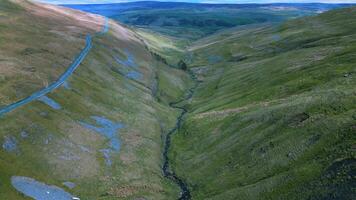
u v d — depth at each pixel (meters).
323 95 86.06
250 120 92.56
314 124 74.06
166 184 81.12
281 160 70.44
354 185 52.75
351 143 61.81
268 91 113.94
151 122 114.75
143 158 90.44
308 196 56.25
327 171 58.31
